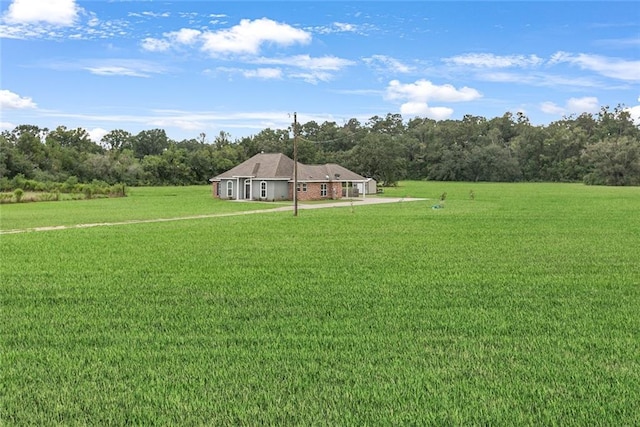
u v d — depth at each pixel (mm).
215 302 10898
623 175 114875
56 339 8422
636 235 23328
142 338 8430
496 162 139750
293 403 5969
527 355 7520
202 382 6578
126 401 6051
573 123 164750
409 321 9336
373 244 20406
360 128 147125
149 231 25641
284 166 60219
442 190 85750
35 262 16219
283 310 10203
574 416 5633
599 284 12617
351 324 9172
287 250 18766
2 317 9812
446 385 6441
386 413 5695
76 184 76375
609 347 7875
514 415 5637
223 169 119000
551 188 95312
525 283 12766
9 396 6246
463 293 11656
